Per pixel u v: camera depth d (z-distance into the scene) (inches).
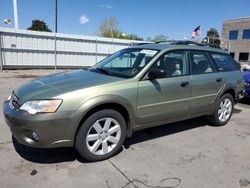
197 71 183.6
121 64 175.9
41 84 141.6
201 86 183.3
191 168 138.2
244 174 134.7
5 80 450.3
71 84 136.7
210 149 164.7
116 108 144.6
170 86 162.6
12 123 126.3
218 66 203.8
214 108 201.0
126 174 128.6
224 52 216.8
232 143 177.2
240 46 1768.0
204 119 228.1
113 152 144.6
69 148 153.8
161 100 159.8
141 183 121.5
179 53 175.5
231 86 208.5
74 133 127.9
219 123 211.2
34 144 124.6
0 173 124.1
